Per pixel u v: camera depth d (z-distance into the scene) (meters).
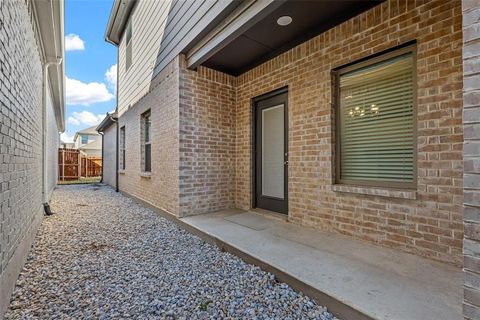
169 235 3.70
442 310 1.59
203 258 2.84
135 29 6.72
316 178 3.37
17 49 2.48
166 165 4.75
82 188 10.23
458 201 2.17
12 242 2.19
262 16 2.79
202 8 3.54
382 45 2.68
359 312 1.62
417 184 2.44
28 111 3.12
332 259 2.39
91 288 2.20
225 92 4.80
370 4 2.75
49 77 6.48
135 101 6.76
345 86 3.17
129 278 2.38
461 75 2.15
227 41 3.36
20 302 1.98
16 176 2.41
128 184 7.50
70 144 33.59
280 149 4.15
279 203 4.15
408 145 2.60
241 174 4.80
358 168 3.05
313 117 3.40
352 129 3.10
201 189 4.44
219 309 1.89
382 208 2.69
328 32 3.21
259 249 2.70
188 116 4.30
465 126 1.25
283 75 3.87
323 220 3.28
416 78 2.46
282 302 1.94
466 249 1.24
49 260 2.80
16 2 2.42
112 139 10.50
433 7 2.32
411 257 2.39
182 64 4.26
